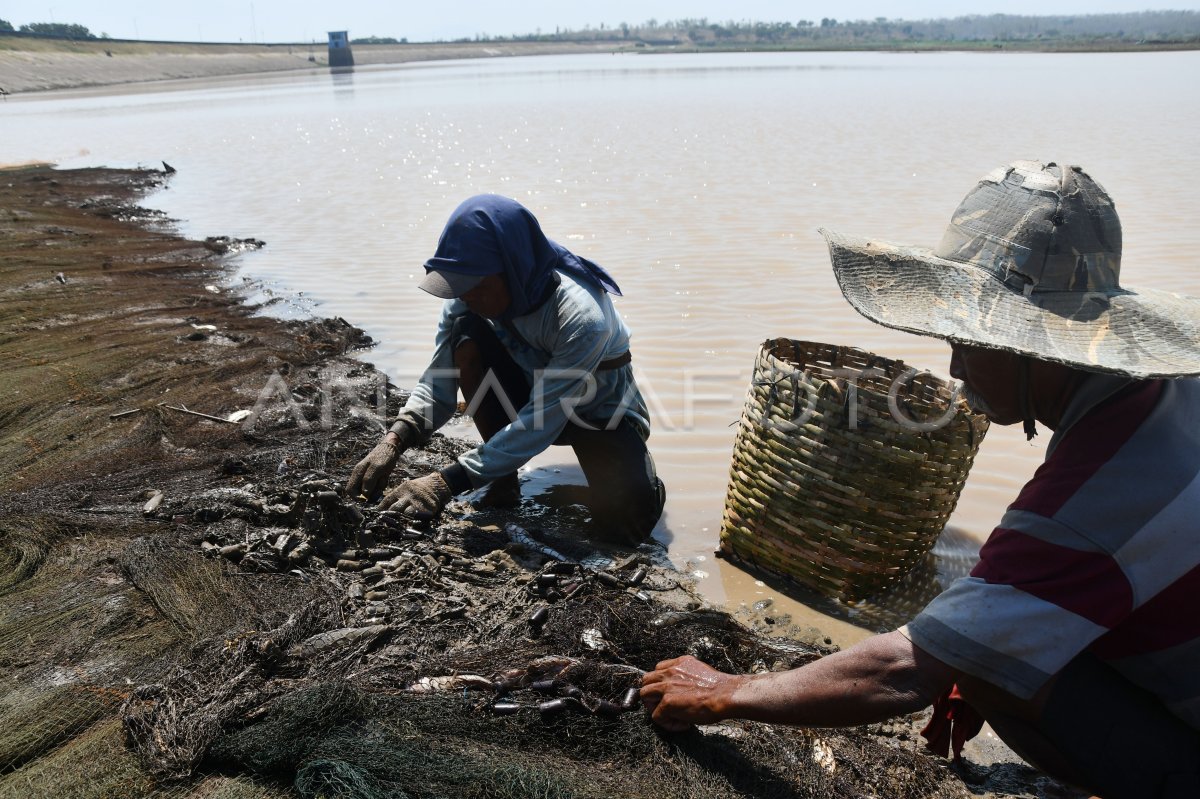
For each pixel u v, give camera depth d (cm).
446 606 351
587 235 988
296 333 686
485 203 376
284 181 1535
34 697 285
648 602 361
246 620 324
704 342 648
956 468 347
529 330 397
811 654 327
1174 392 201
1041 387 209
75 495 416
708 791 251
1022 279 203
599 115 2694
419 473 466
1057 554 197
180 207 1324
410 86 5509
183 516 397
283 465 448
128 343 639
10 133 2741
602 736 274
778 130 2056
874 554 355
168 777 256
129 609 333
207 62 10000
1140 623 201
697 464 489
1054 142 1661
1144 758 209
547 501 459
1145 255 816
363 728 268
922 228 973
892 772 274
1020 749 225
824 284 773
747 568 396
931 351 609
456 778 248
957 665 205
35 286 798
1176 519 191
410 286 828
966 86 3625
